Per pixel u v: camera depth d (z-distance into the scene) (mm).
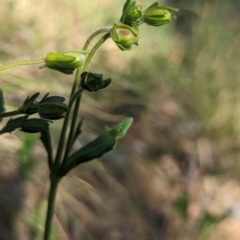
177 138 562
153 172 516
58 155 216
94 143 219
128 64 611
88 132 474
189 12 750
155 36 662
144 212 482
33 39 524
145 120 566
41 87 465
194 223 482
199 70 615
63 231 413
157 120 571
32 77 485
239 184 543
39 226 409
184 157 550
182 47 667
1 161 425
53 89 475
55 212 425
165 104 590
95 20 631
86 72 194
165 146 551
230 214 457
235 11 738
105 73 562
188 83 606
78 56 190
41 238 407
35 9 576
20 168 429
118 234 455
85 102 510
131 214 472
